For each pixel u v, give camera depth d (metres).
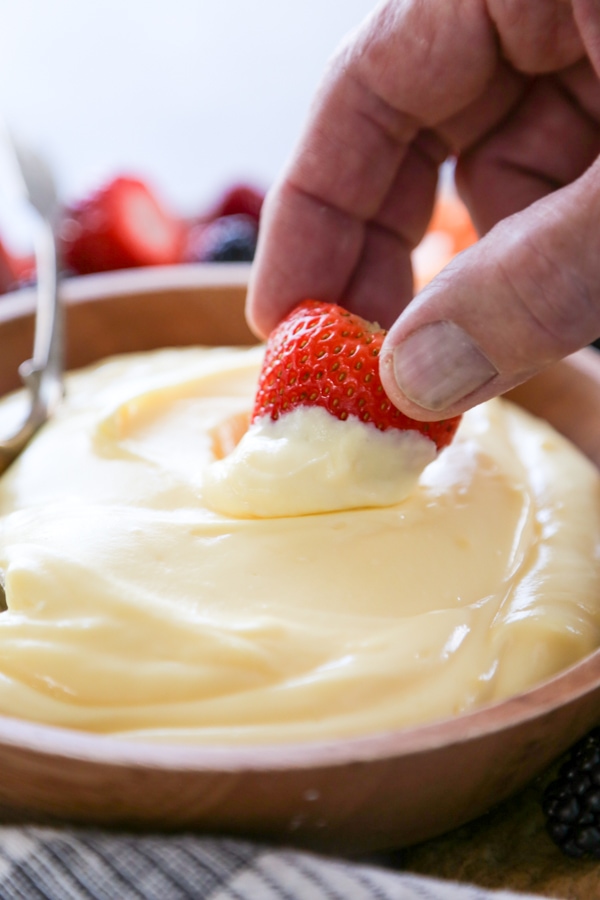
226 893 0.25
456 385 0.27
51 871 0.25
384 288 0.35
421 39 0.31
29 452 0.33
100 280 0.39
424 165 0.34
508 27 0.31
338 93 0.32
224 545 0.29
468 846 0.28
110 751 0.24
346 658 0.28
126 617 0.28
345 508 0.30
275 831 0.26
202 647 0.27
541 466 0.33
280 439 0.30
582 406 0.35
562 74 0.33
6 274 0.43
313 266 0.34
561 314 0.26
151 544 0.29
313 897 0.25
